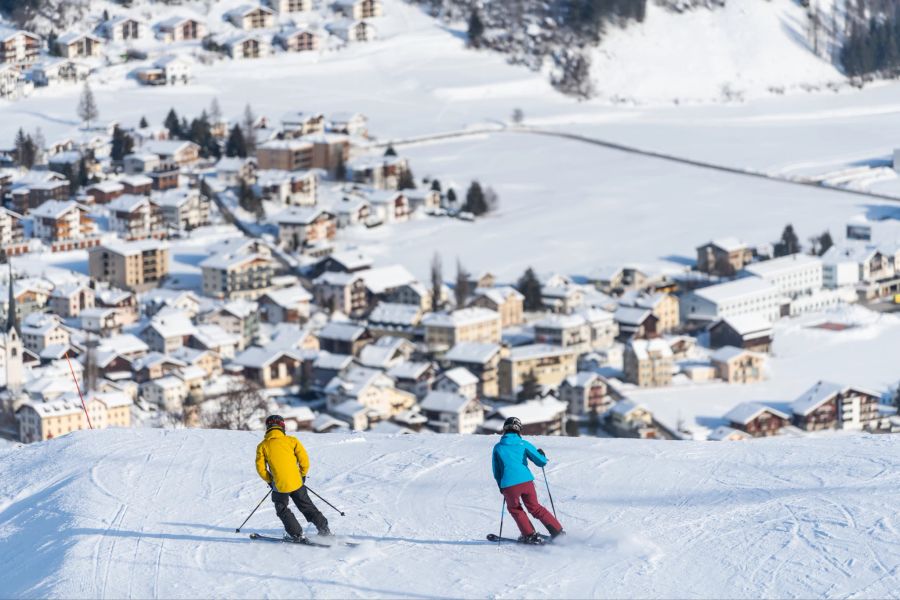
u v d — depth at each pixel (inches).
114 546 1344.7
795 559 1192.8
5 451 1902.1
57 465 1758.1
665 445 1706.4
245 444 1829.5
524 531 1280.8
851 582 1127.6
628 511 1387.8
